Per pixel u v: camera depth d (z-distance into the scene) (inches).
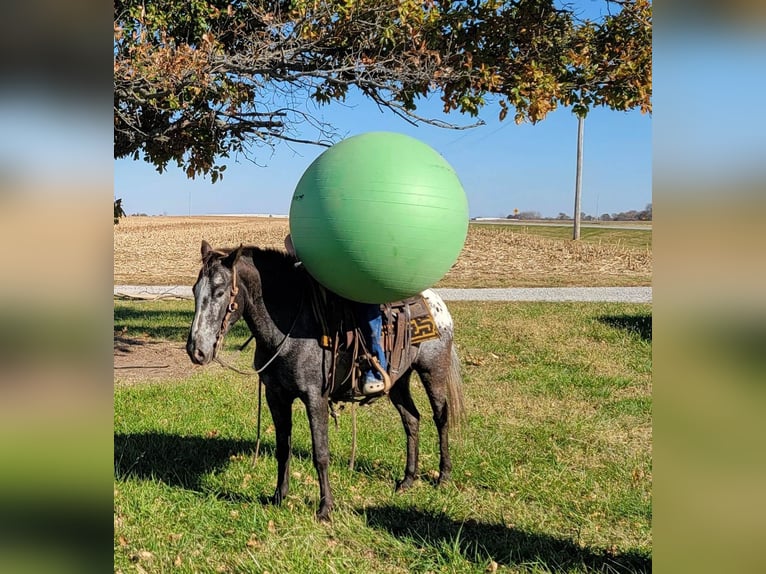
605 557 160.9
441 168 153.9
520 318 589.3
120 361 419.8
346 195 147.1
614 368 390.9
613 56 365.1
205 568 154.9
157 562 156.9
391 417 292.5
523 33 348.5
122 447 239.5
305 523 176.9
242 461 229.8
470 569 154.9
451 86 327.3
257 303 167.0
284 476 191.8
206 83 269.7
